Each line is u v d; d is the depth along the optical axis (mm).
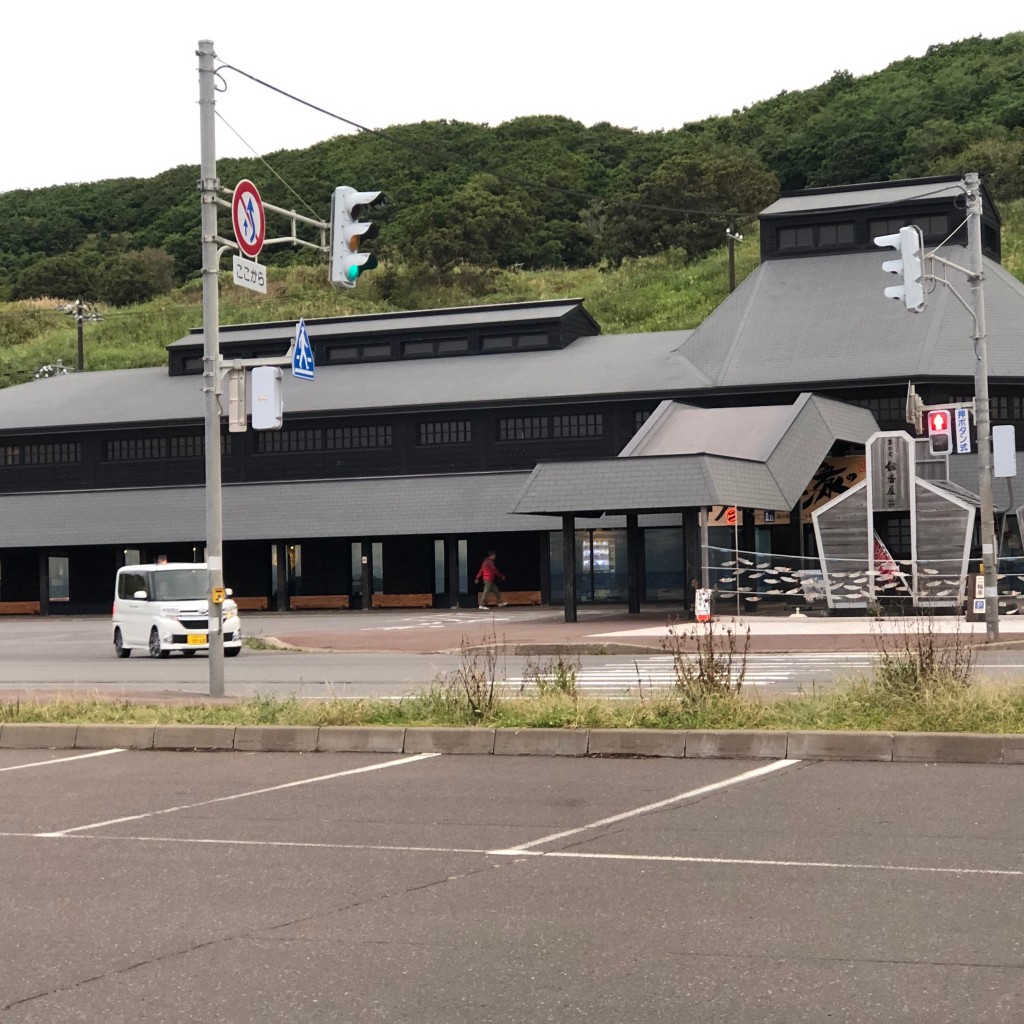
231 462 58062
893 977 6344
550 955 6812
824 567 36844
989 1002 5980
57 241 144375
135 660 29609
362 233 18781
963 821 9906
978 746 12562
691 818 10297
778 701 14875
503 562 53375
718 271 99500
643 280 102125
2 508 57375
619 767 12836
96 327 108938
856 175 121750
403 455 56062
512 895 8086
